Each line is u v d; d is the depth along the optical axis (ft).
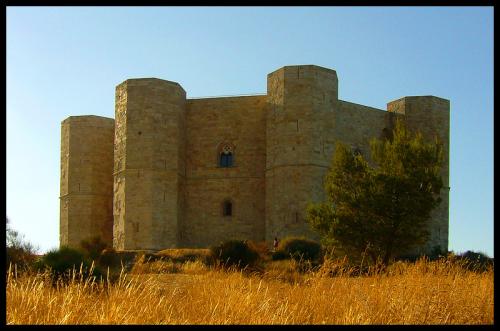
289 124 181.47
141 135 186.29
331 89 185.98
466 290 55.93
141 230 182.80
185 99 200.54
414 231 124.47
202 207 195.83
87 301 48.75
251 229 192.24
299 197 177.78
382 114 202.80
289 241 147.43
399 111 205.87
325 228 126.21
